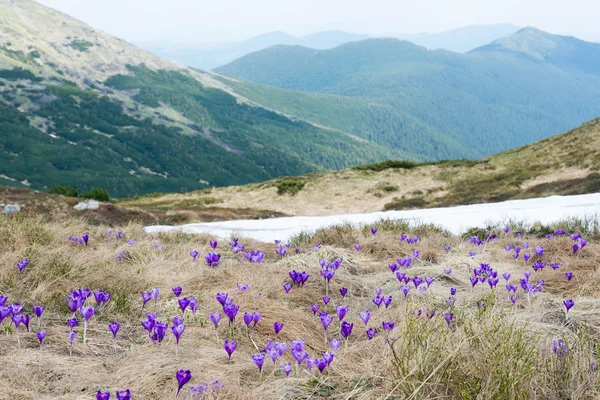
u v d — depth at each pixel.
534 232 10.66
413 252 8.04
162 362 3.43
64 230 9.11
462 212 16.81
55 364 3.35
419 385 2.95
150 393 3.05
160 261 7.22
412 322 3.64
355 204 42.03
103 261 6.91
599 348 3.36
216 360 3.66
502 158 51.31
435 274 6.49
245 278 6.11
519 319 4.23
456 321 4.01
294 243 10.77
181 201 47.06
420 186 45.50
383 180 47.66
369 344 3.91
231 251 8.76
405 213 18.36
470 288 6.04
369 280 6.54
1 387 2.88
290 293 5.80
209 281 6.07
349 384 3.21
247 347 4.09
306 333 4.43
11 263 5.82
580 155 42.72
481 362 3.11
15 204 22.50
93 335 4.16
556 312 4.53
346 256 7.75
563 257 7.38
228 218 30.41
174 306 5.04
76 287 5.45
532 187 34.88
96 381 3.16
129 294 5.36
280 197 45.09
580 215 13.12
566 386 2.94
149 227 13.55
